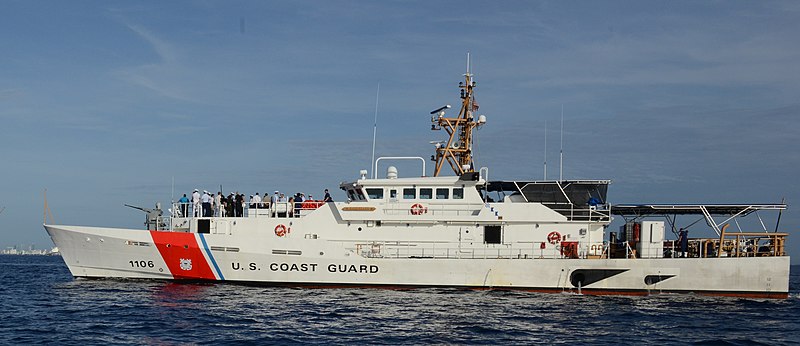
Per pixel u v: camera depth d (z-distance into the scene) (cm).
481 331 2320
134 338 2142
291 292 3078
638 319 2616
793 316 2753
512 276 3192
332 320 2456
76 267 3338
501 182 3306
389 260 3173
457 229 3269
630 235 3288
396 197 3312
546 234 3259
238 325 2347
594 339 2241
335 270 3189
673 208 3306
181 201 3466
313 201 3378
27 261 9619
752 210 3288
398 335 2230
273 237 3209
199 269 3244
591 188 3306
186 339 2131
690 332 2392
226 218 3331
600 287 3197
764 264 3150
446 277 3195
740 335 2362
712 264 3166
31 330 2262
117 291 3055
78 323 2378
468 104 3628
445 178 3294
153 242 3238
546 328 2402
